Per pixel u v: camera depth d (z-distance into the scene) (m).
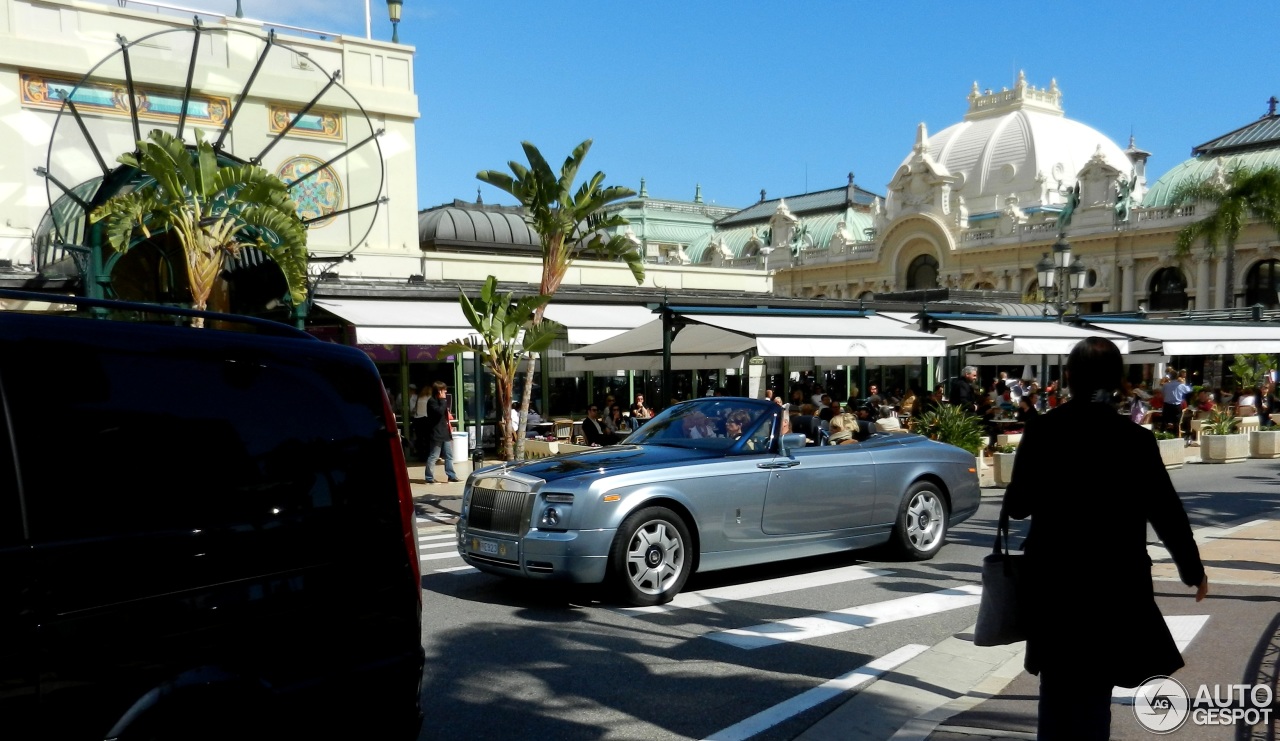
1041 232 59.62
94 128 17.25
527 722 4.74
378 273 22.31
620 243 14.31
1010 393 26.11
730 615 6.92
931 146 75.44
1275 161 54.47
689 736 4.58
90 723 2.60
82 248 13.39
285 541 3.07
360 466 3.34
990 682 5.29
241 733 2.92
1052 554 3.38
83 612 2.60
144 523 2.77
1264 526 10.24
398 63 23.16
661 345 18.75
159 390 2.91
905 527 8.70
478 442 18.95
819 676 5.51
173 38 18.64
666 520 7.18
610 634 6.38
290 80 20.94
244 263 16.98
